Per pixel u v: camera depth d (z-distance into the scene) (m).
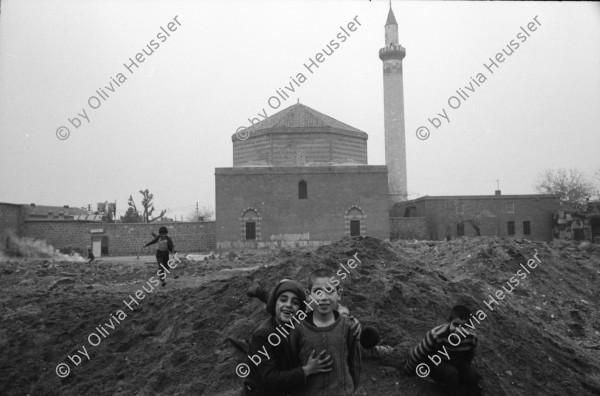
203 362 7.17
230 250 43.44
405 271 8.83
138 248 46.56
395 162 61.81
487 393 6.27
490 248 14.62
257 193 44.12
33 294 14.40
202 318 8.42
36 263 26.42
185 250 47.25
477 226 51.75
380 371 6.24
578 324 11.41
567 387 7.03
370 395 5.92
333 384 4.67
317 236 44.12
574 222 50.09
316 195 44.44
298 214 44.16
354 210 44.59
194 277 18.20
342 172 44.72
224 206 43.84
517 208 52.97
